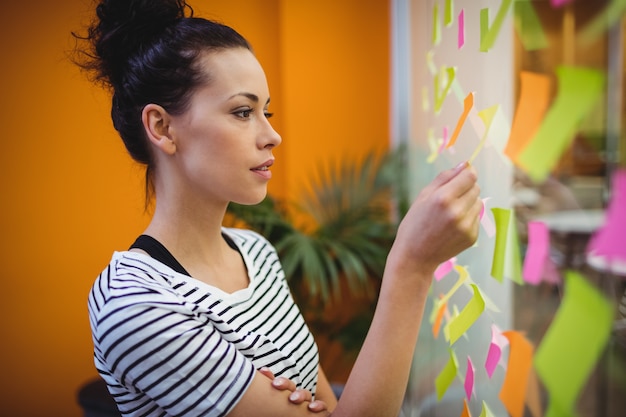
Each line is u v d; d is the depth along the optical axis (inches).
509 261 20.1
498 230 20.9
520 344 19.2
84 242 96.2
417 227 23.0
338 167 99.0
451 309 30.3
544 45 16.8
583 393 14.9
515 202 19.7
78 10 92.1
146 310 24.7
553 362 15.7
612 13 13.8
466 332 27.4
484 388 24.8
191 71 26.8
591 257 14.6
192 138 27.3
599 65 14.3
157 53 27.4
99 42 29.7
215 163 27.3
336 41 97.7
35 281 96.0
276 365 29.5
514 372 19.5
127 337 24.6
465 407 27.1
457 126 25.1
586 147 14.6
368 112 99.0
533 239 17.2
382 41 98.1
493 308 22.3
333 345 100.3
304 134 98.0
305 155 98.3
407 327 23.8
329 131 98.7
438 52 31.6
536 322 18.1
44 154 94.5
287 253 77.4
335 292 77.6
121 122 30.0
